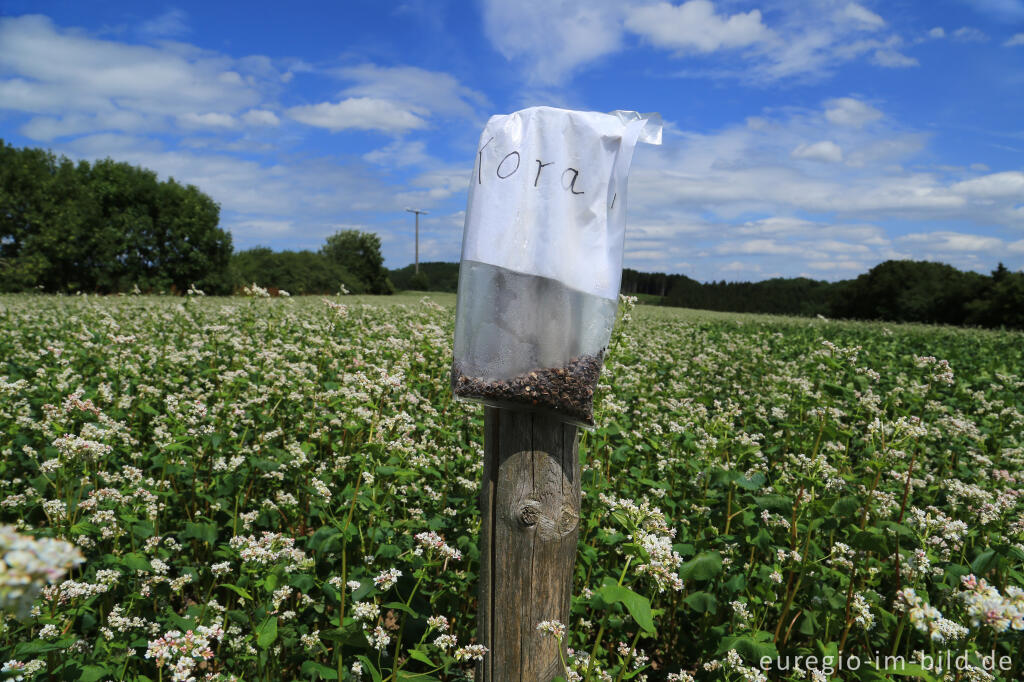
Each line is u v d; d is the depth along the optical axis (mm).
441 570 3846
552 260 2494
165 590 3760
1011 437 6859
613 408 5285
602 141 2545
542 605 2670
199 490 4715
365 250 76688
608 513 4195
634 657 3408
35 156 46281
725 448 5387
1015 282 44750
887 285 55656
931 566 3639
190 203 49969
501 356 2525
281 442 5918
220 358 8820
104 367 7359
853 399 6629
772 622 3758
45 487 4312
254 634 3076
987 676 2762
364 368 7812
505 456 2648
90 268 45688
